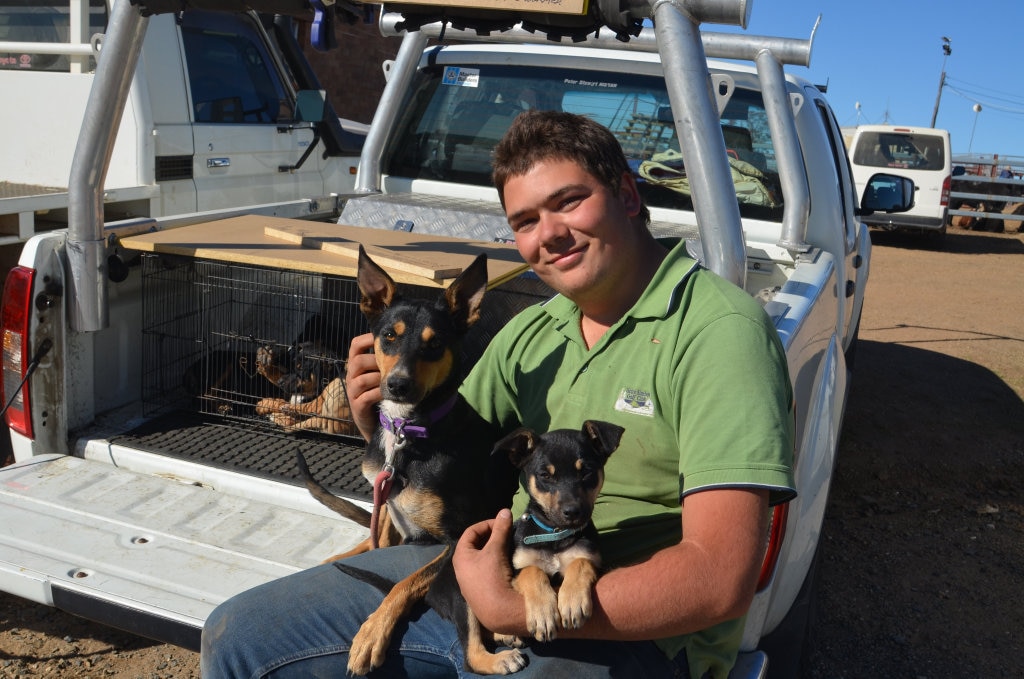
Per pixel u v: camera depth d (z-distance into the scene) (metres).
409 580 2.38
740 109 4.41
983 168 22.48
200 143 5.84
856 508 5.43
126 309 3.75
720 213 2.77
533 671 2.07
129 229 3.65
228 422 3.85
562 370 2.40
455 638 2.32
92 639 3.65
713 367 2.05
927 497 5.63
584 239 2.21
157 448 3.49
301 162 6.91
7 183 5.74
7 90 5.67
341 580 2.47
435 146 4.97
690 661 2.16
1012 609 4.35
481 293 2.87
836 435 3.69
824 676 3.73
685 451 2.04
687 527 1.96
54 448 3.53
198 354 3.98
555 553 2.12
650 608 1.88
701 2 2.72
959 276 14.74
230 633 2.30
